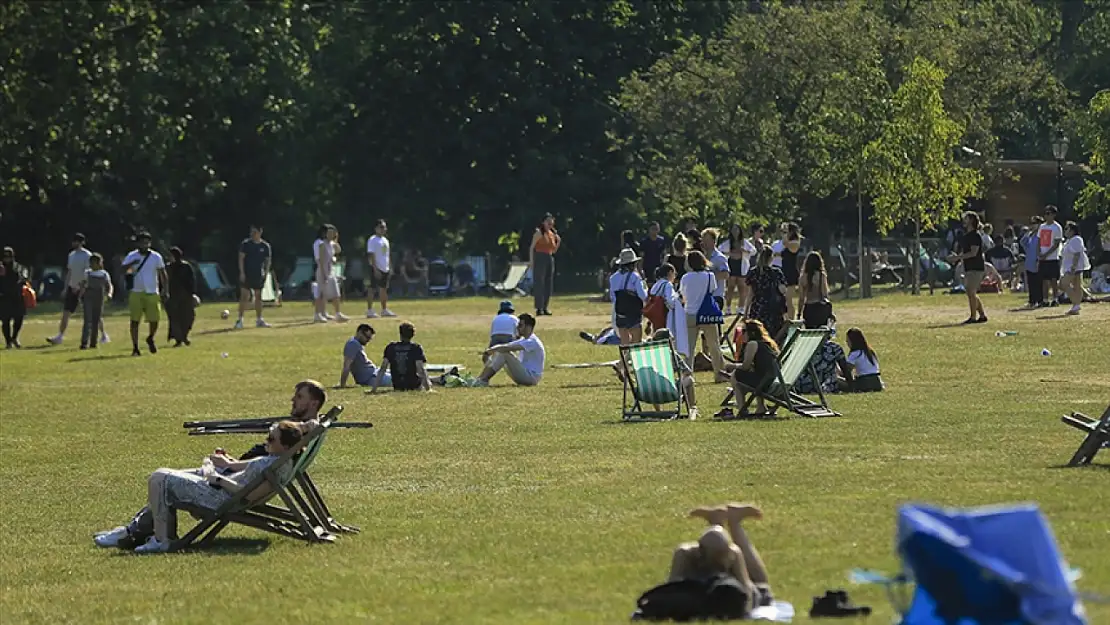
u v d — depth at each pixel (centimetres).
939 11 13875
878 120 11312
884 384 4956
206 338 8044
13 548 2848
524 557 2495
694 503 2881
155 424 4644
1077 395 4506
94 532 2995
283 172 14750
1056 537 2372
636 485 3138
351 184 15288
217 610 2259
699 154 14150
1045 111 15988
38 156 11544
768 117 13350
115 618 2247
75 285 8006
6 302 7862
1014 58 14200
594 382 5478
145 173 13688
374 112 15150
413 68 15112
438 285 14112
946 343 6253
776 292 5350
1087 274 10888
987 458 3284
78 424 4688
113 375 6175
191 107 13850
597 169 15000
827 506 2761
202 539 2777
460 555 2548
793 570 2247
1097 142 10538
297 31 14850
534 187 14875
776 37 13275
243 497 2739
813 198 13862
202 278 13538
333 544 2720
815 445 3594
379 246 9288
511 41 14975
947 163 11438
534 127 15125
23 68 10981
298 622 2150
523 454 3694
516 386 5419
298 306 11669
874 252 12412
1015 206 14238
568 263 14900
